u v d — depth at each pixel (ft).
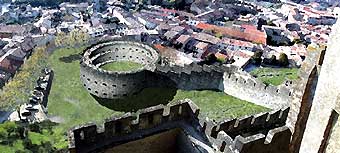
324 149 44.04
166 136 78.89
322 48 61.93
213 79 185.16
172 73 189.26
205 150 75.51
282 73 318.86
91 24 415.64
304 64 65.00
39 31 392.06
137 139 75.77
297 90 67.10
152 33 387.14
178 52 354.95
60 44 298.35
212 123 75.66
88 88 200.64
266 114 84.07
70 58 268.62
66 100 202.49
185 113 80.12
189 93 187.21
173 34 385.29
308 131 46.85
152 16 461.78
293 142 70.03
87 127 70.90
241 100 177.99
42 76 236.43
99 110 188.96
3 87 249.14
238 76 178.91
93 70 191.72
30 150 163.84
